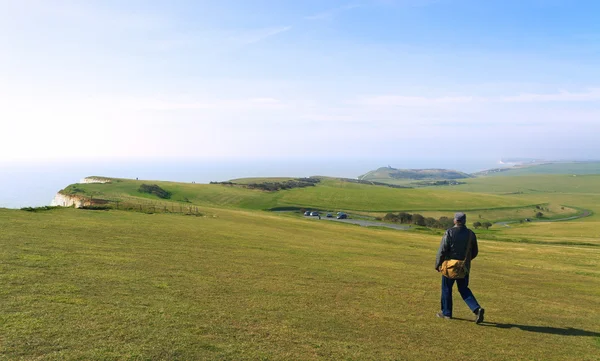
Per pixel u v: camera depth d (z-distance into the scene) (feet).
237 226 132.98
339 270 60.03
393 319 34.45
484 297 48.47
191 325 27.37
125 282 38.11
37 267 39.99
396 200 583.58
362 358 24.29
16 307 27.35
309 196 584.81
